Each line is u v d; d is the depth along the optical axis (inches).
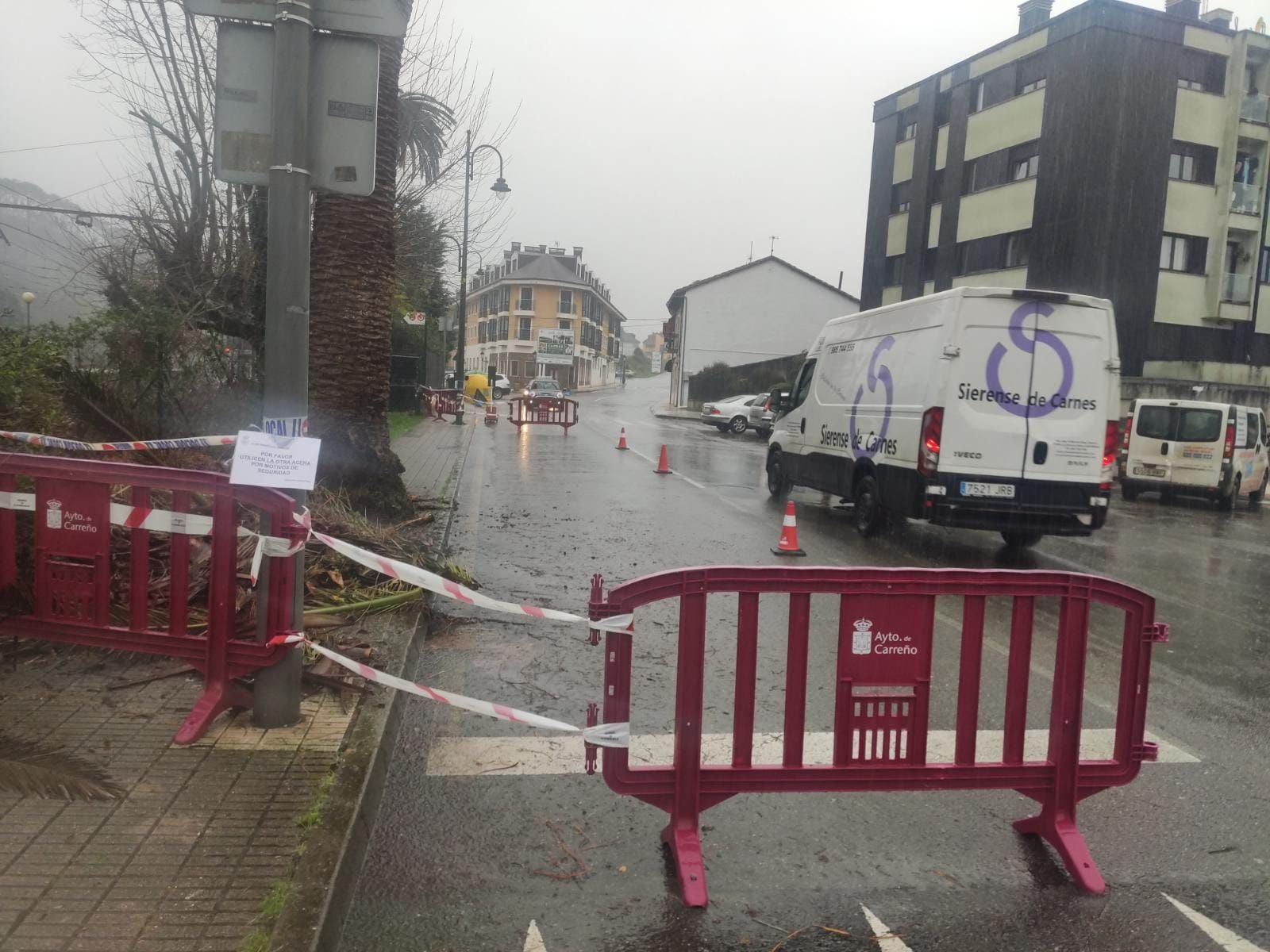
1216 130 1144.2
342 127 155.3
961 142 1298.0
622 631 130.1
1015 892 132.9
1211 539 498.9
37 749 120.6
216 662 162.4
